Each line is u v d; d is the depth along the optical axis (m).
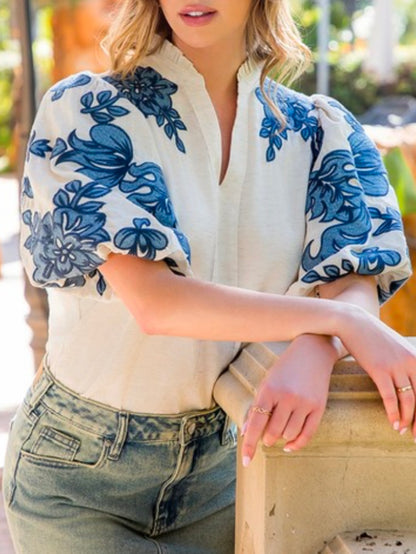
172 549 1.82
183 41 1.66
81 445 1.71
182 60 1.67
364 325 1.44
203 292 1.49
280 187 1.75
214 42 1.62
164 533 1.84
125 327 1.65
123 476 1.72
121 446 1.69
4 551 3.36
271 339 1.48
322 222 1.73
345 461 1.41
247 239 1.71
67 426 1.72
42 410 1.74
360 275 1.70
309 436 1.36
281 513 1.41
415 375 1.40
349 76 14.12
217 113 1.72
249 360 1.58
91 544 1.75
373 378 1.40
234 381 1.61
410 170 3.66
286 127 1.77
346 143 1.78
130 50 1.67
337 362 1.45
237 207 1.70
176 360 1.66
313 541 1.42
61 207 1.53
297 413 1.37
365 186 1.78
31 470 1.75
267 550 1.42
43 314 4.23
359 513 1.43
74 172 1.55
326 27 10.68
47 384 1.74
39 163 1.60
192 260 1.65
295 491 1.41
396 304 3.61
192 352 1.66
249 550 1.52
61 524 1.75
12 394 5.07
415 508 1.43
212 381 1.69
